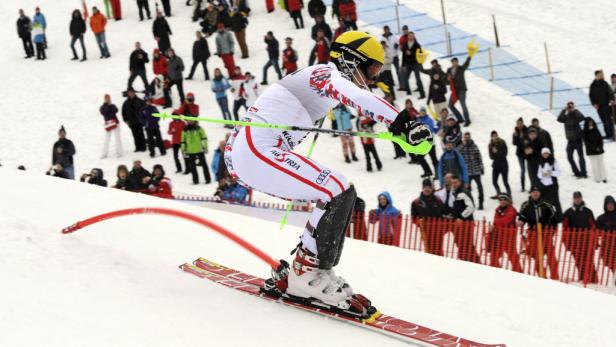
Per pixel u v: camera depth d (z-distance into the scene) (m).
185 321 5.45
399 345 5.60
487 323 6.74
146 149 25.30
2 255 5.93
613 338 6.80
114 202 8.96
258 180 5.82
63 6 37.44
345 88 5.45
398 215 14.67
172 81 27.08
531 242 14.21
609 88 22.83
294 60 27.44
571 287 9.07
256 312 5.89
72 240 6.68
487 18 31.47
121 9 36.19
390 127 5.21
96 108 28.47
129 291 5.84
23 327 4.75
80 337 4.77
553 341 6.57
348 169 22.62
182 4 36.09
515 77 27.03
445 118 21.52
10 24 36.59
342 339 5.60
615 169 21.38
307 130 5.48
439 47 29.30
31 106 29.05
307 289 5.94
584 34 29.92
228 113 25.80
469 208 15.16
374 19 31.83
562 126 24.02
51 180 9.64
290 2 31.25
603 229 15.00
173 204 9.62
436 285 7.66
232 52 28.27
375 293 7.16
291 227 9.38
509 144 23.33
